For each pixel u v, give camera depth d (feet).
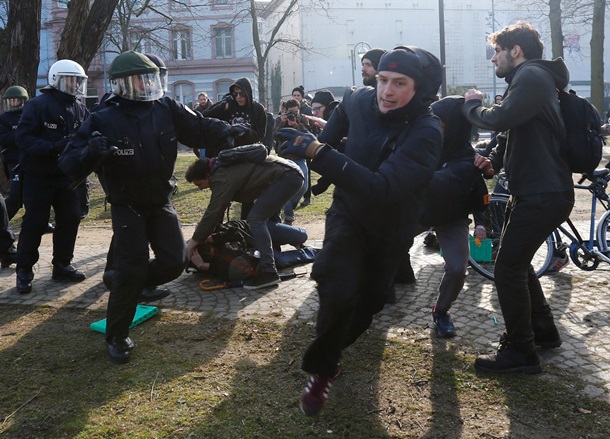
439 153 8.73
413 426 9.63
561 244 17.42
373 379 11.21
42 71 130.11
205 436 9.47
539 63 10.75
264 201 16.74
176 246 12.69
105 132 11.51
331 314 8.93
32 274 17.51
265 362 12.08
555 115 10.65
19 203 17.42
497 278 11.22
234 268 16.98
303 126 22.44
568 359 11.87
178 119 12.33
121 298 12.18
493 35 11.35
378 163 8.89
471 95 11.50
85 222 29.27
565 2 75.66
